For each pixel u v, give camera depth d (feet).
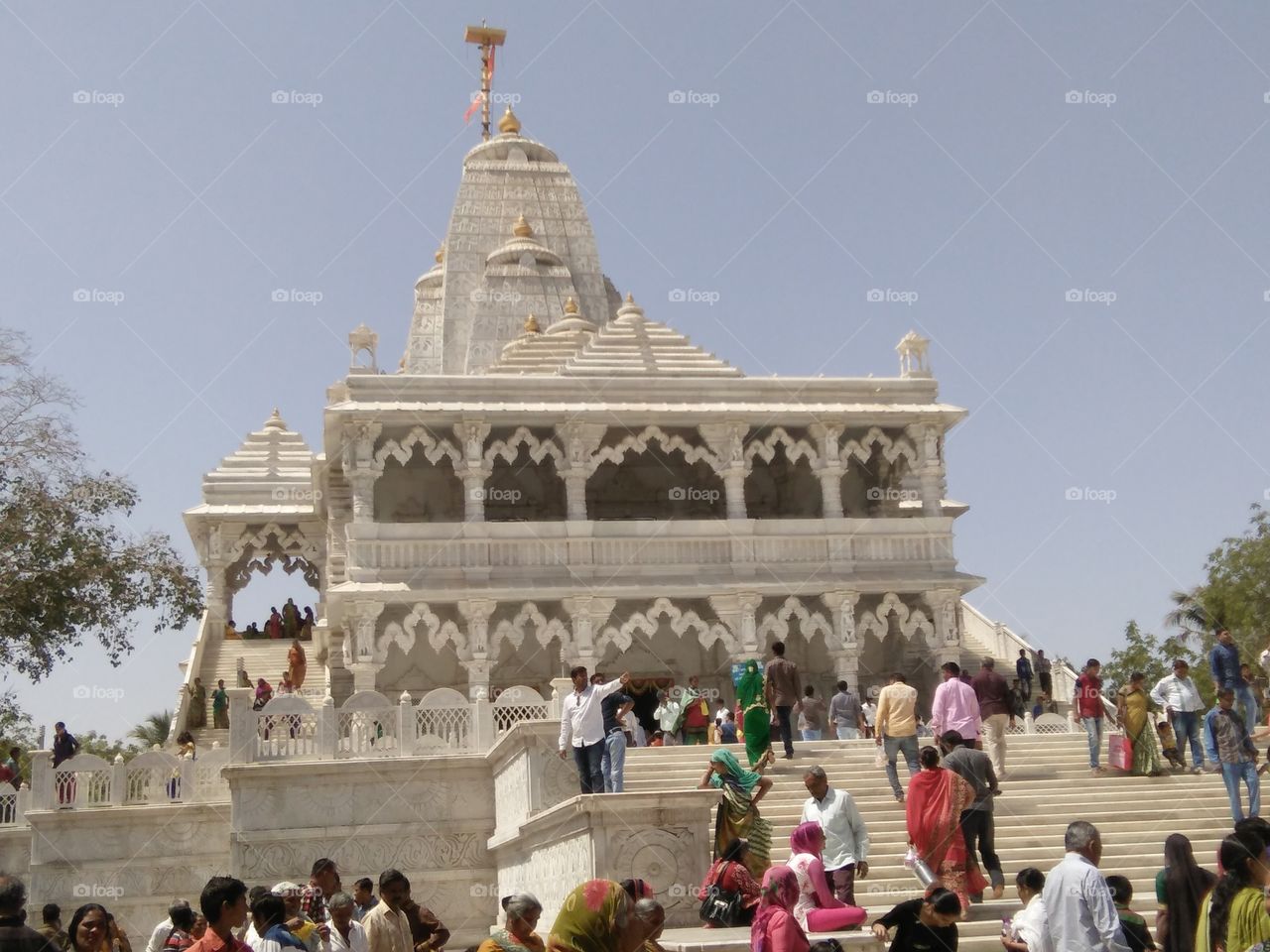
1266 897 36.58
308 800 92.48
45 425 119.14
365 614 134.10
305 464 197.47
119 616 122.62
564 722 73.15
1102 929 41.55
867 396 151.64
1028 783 85.92
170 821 101.35
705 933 54.39
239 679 148.87
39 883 99.40
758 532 145.89
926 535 148.97
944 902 43.04
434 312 244.22
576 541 142.20
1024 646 151.84
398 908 52.21
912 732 78.38
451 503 157.89
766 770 86.22
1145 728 88.48
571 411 142.10
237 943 39.63
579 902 36.06
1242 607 182.91
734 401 149.28
